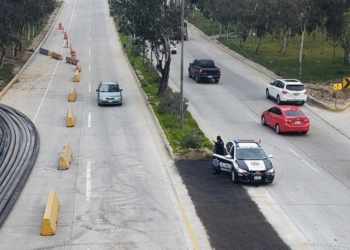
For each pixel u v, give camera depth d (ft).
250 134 141.49
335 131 147.13
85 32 362.53
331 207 92.43
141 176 107.65
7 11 210.38
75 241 77.92
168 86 195.11
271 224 84.58
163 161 118.01
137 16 174.91
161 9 174.50
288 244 77.51
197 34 371.15
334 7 214.28
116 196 96.22
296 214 88.99
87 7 491.31
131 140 134.41
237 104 176.24
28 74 224.74
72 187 100.94
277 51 290.35
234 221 85.61
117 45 311.06
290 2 220.84
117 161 117.29
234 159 105.50
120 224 83.97
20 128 140.26
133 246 76.43
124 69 240.12
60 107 168.76
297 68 239.50
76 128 144.87
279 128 141.59
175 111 155.63
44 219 80.02
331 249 76.13
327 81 213.46
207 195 97.30
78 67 231.91
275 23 263.29
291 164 117.39
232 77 224.94
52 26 387.55
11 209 90.33
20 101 176.24
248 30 297.12
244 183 104.06
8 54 268.21
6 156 117.08
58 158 119.03
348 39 211.41
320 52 279.69
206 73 208.23
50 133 139.64
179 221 85.40
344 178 108.68
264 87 205.57
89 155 121.49
